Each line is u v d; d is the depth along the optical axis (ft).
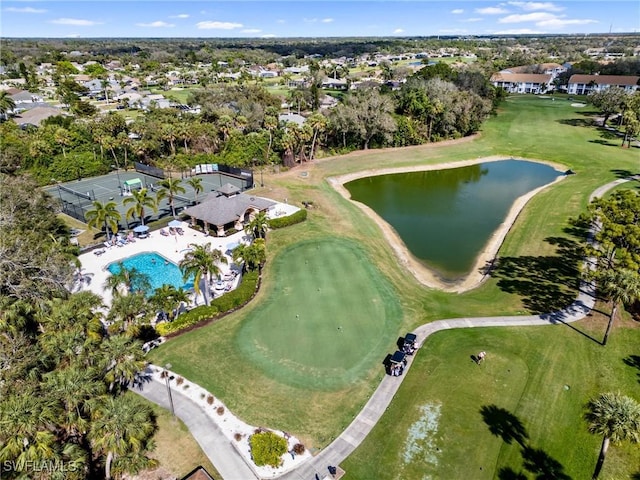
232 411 105.70
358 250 189.98
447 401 107.45
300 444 95.96
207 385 113.80
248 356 124.88
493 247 200.13
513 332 132.77
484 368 118.01
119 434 79.05
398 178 312.09
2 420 75.36
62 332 103.76
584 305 144.97
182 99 597.52
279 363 122.31
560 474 88.28
